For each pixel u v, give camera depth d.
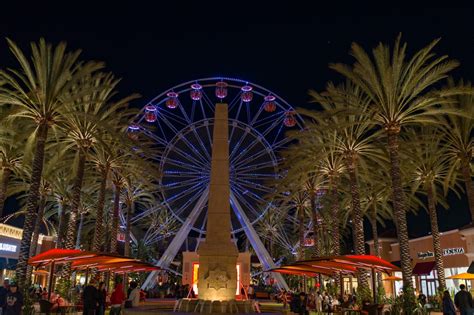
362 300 29.61
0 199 33.88
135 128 44.41
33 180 27.88
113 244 43.88
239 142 57.19
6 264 44.59
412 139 34.09
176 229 78.19
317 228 45.78
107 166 39.16
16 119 32.22
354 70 29.42
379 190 44.34
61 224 48.34
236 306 24.03
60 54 28.86
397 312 27.25
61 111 28.91
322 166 40.56
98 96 35.34
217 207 26.88
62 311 25.95
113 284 41.19
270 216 67.31
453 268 45.31
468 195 32.47
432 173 38.50
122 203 60.94
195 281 42.22
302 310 27.91
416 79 28.20
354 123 29.95
